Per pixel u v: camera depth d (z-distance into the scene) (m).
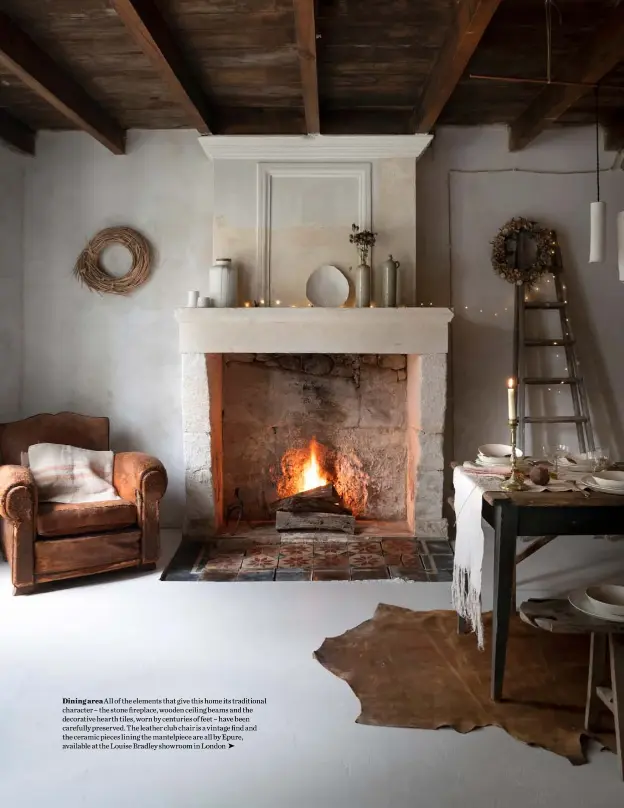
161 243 4.68
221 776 2.09
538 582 3.70
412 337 4.26
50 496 3.86
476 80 3.88
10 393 4.66
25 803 1.96
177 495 4.79
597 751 2.23
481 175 4.65
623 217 2.99
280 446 4.88
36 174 4.65
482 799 1.98
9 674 2.67
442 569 3.88
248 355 4.82
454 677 2.67
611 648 2.15
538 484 2.60
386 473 4.88
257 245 4.42
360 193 4.41
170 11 3.03
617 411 4.73
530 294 4.69
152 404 4.75
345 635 3.04
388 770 2.12
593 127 4.63
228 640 2.99
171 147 4.65
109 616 3.25
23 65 3.24
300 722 2.37
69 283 4.70
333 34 3.26
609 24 3.07
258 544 4.34
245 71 3.68
